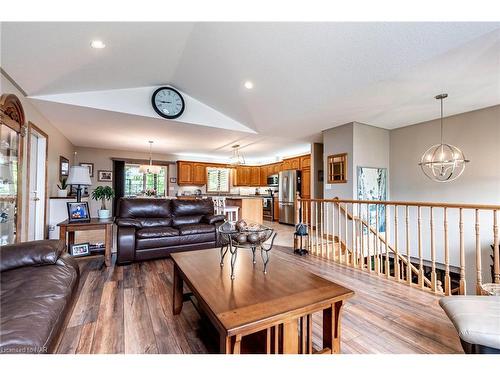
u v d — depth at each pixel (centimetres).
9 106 264
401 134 484
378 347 160
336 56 257
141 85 379
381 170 485
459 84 288
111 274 292
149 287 254
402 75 265
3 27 192
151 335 170
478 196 382
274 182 838
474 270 386
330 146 485
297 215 438
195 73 352
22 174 307
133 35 241
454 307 145
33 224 379
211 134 520
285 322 124
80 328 177
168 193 802
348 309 213
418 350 157
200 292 139
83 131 492
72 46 235
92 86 333
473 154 386
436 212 436
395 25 207
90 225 313
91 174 673
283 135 532
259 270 178
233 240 189
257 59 290
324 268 331
